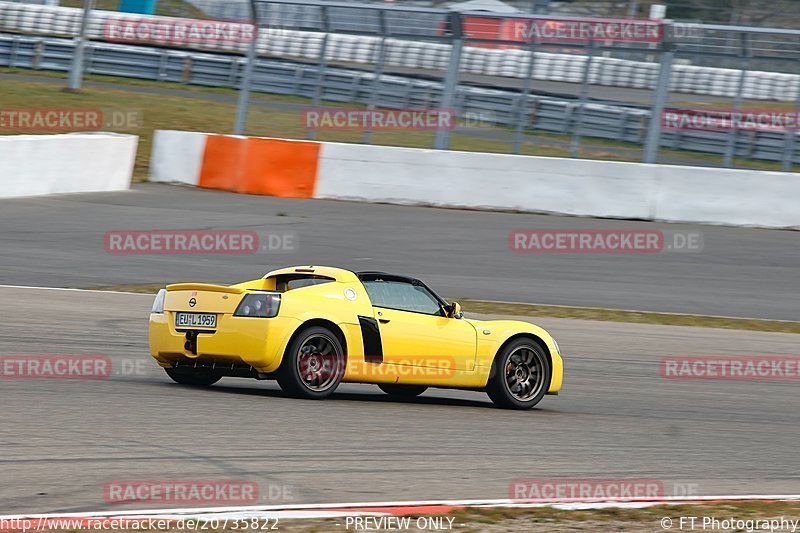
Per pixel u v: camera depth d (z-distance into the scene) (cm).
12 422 2444
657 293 5859
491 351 3275
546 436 2844
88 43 12644
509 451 2594
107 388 3012
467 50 8862
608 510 2073
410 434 2680
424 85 8569
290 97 10569
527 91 8144
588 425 3092
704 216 7400
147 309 4706
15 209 6900
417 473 2278
